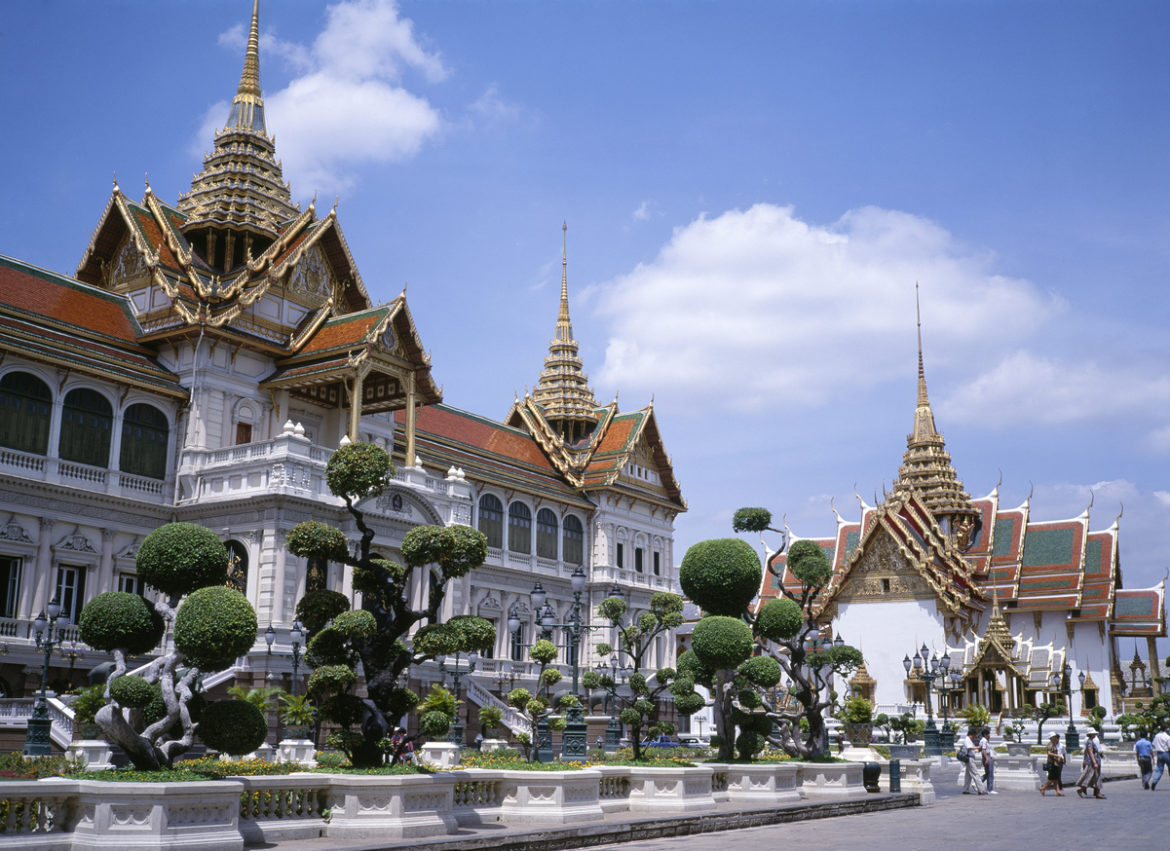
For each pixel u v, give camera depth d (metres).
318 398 63.22
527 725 58.94
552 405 93.56
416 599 58.56
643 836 25.20
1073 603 102.00
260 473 52.69
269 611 50.50
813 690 37.62
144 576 21.64
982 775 46.94
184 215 64.50
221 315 57.59
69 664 49.31
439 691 49.47
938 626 97.31
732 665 32.94
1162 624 108.50
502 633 74.75
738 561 35.44
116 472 53.09
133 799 18.06
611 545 85.75
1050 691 84.12
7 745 39.19
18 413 50.09
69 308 56.25
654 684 83.62
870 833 26.69
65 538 50.84
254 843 20.22
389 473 25.30
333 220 65.44
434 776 23.08
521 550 78.62
